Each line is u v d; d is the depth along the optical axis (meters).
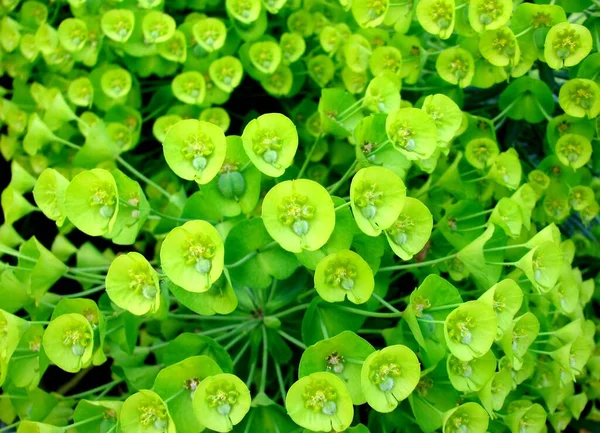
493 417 0.24
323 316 0.25
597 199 0.33
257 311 0.27
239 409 0.23
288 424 0.24
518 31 0.29
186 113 0.32
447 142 0.27
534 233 0.31
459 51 0.30
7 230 0.30
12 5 0.34
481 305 0.23
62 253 0.30
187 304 0.24
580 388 0.32
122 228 0.25
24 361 0.26
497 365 0.26
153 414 0.23
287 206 0.23
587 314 0.33
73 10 0.32
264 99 0.34
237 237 0.24
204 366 0.23
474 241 0.26
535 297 0.28
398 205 0.24
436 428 0.24
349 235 0.24
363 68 0.31
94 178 0.24
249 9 0.31
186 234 0.23
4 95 0.36
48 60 0.32
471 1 0.28
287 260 0.25
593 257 0.34
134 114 0.32
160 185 0.32
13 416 0.28
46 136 0.30
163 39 0.30
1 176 0.36
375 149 0.26
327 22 0.33
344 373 0.24
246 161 0.25
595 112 0.29
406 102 0.30
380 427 0.26
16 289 0.27
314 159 0.32
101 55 0.33
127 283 0.24
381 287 0.27
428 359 0.24
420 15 0.29
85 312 0.25
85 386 0.32
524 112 0.31
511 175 0.29
